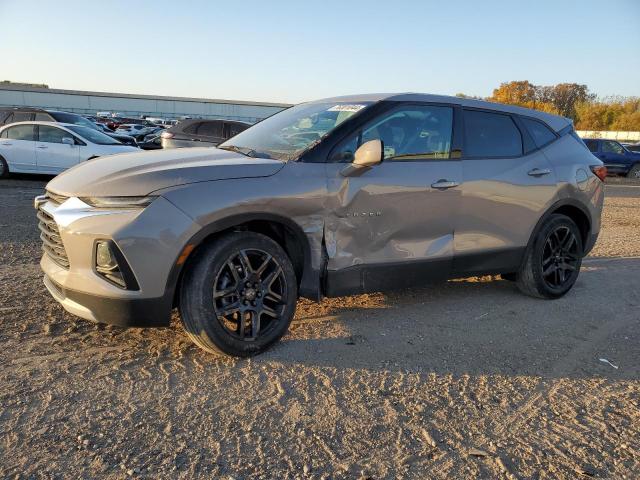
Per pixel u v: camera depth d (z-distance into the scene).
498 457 2.65
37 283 5.01
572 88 100.19
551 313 4.81
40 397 3.00
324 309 4.63
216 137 14.85
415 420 2.95
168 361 3.50
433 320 4.50
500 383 3.43
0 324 3.97
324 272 3.83
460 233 4.42
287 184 3.54
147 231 3.12
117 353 3.59
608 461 2.64
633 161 23.52
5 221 8.02
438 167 4.26
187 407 2.97
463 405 3.13
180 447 2.61
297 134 4.09
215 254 3.33
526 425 2.95
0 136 13.40
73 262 3.29
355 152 3.85
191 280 3.30
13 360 3.42
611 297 5.38
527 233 4.85
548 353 3.93
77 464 2.45
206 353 3.63
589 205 5.34
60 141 13.15
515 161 4.76
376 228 3.96
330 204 3.71
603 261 7.03
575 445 2.77
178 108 78.69
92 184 3.31
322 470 2.49
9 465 2.42
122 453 2.54
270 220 3.52
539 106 87.69
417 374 3.49
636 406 3.20
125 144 14.26
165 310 3.26
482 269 4.66
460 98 4.65
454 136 4.45
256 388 3.21
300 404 3.05
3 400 2.94
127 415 2.86
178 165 3.46
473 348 3.96
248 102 81.69
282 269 3.63
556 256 5.16
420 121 4.29
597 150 23.67
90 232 3.17
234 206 3.33
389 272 4.09
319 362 3.59
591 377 3.57
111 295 3.17
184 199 3.21
